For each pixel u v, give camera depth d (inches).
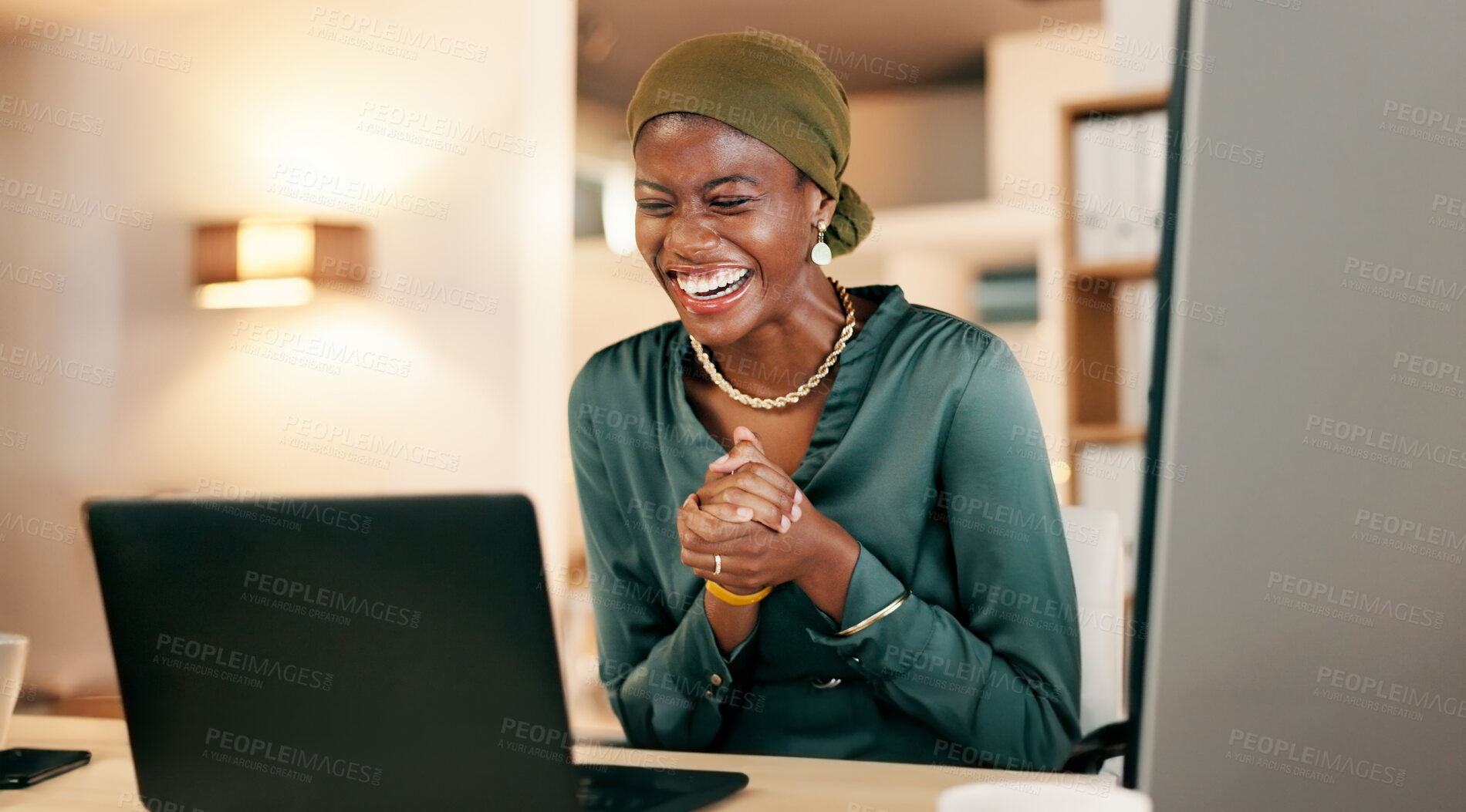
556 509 124.3
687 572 50.3
